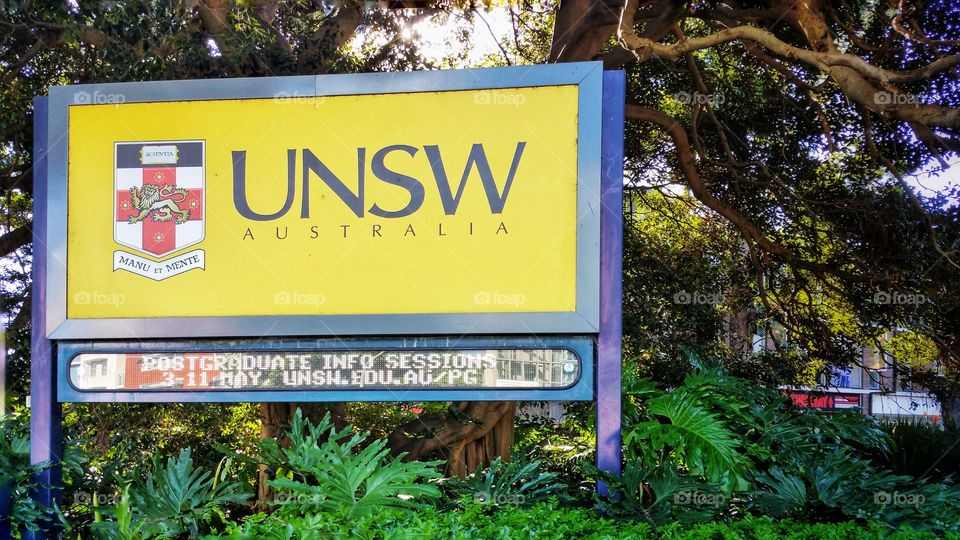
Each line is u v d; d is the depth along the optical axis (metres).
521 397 4.81
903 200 8.92
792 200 9.76
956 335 9.38
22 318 8.47
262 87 5.10
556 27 8.63
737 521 4.15
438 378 4.87
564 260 4.84
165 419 8.82
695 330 10.04
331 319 4.91
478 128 4.96
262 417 7.78
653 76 10.56
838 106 9.78
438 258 4.93
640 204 11.72
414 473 4.63
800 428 5.46
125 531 4.47
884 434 6.00
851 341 10.34
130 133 5.14
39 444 5.06
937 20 8.52
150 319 5.01
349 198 5.01
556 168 4.89
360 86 5.03
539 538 3.62
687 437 5.19
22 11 7.02
